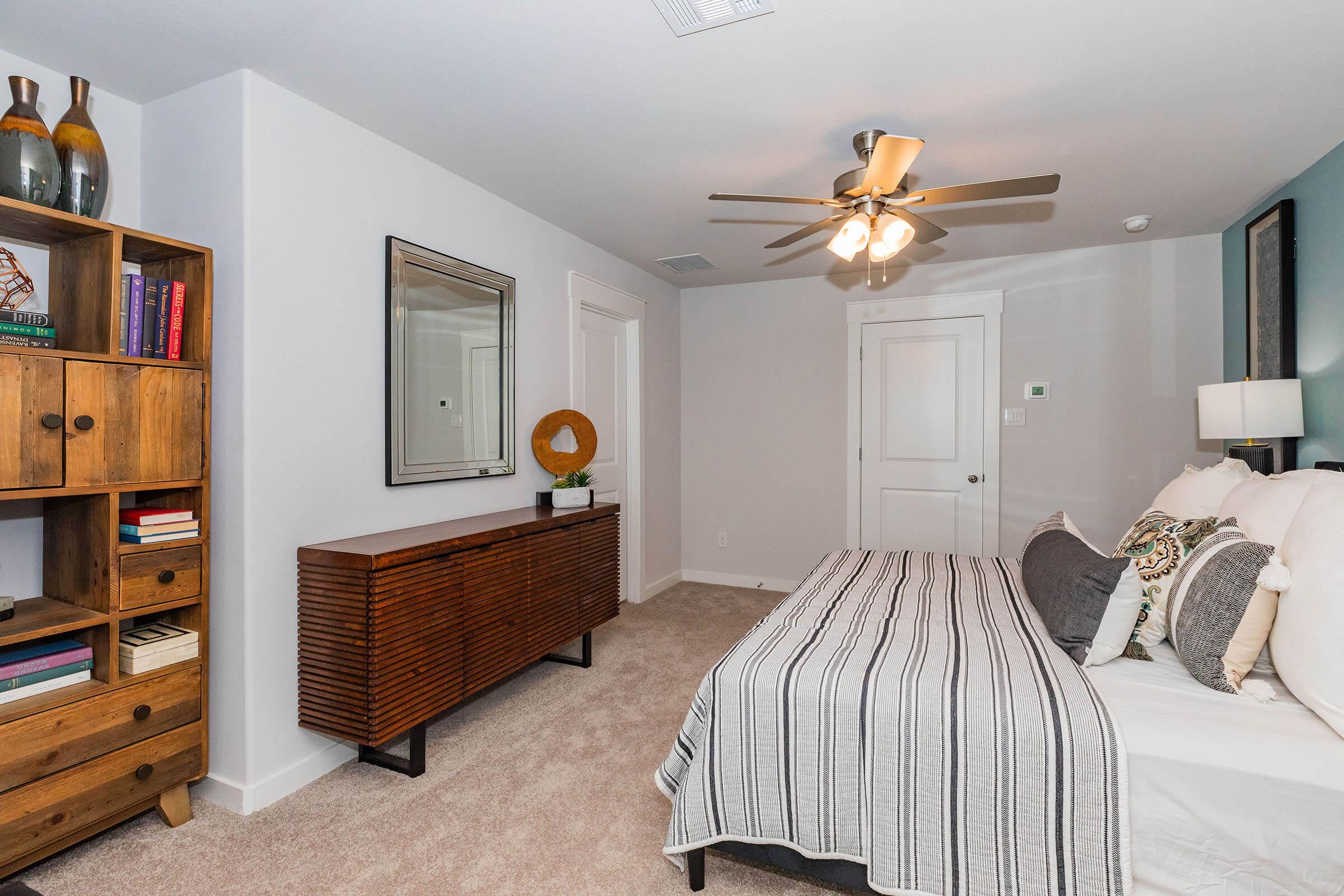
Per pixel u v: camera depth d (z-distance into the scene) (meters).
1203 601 1.62
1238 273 3.55
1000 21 1.79
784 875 1.75
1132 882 1.33
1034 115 2.33
